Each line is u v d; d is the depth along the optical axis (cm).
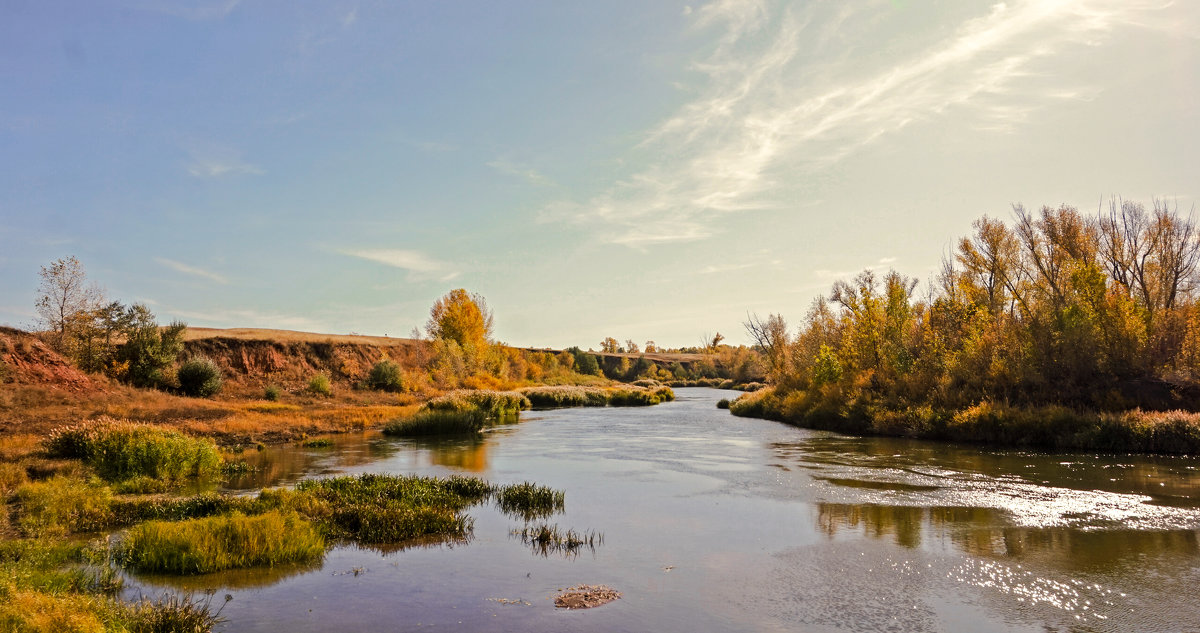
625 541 1100
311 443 2612
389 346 6806
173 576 914
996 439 2452
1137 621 736
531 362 9869
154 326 4084
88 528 1180
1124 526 1147
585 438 2866
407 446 2594
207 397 4078
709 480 1695
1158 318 2725
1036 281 3234
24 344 3359
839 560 977
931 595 826
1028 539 1070
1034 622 738
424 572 939
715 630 720
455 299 8050
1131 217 3142
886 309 3844
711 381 12312
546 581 896
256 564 969
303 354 5666
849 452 2239
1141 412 2308
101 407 2983
